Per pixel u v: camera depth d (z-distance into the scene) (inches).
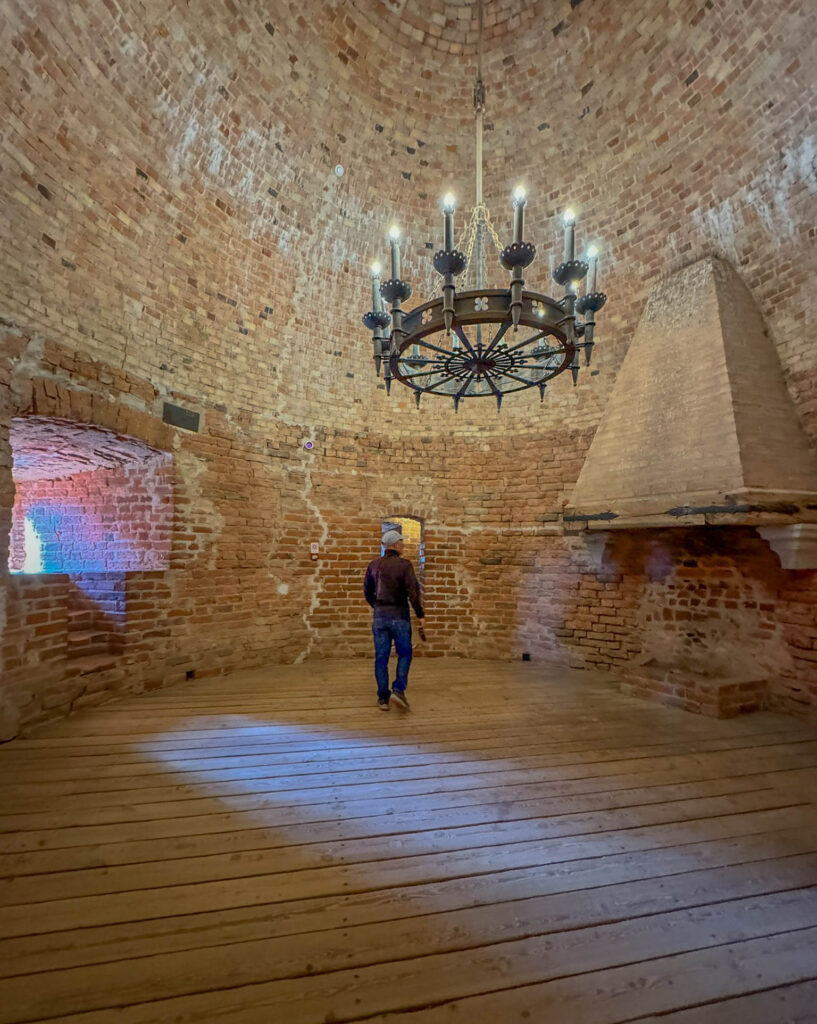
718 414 169.2
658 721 165.2
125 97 153.6
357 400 255.9
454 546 260.1
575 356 122.8
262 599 227.5
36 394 147.3
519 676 219.8
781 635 180.4
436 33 198.7
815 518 156.3
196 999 62.1
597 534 229.8
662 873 88.6
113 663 175.9
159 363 190.1
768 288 181.5
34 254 146.3
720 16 163.5
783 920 77.9
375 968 67.3
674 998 63.7
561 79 202.2
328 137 205.9
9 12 121.7
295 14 175.2
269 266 217.8
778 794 117.9
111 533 210.5
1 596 136.7
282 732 150.6
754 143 171.6
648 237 210.4
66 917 75.0
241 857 90.7
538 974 66.9
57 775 120.8
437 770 127.4
